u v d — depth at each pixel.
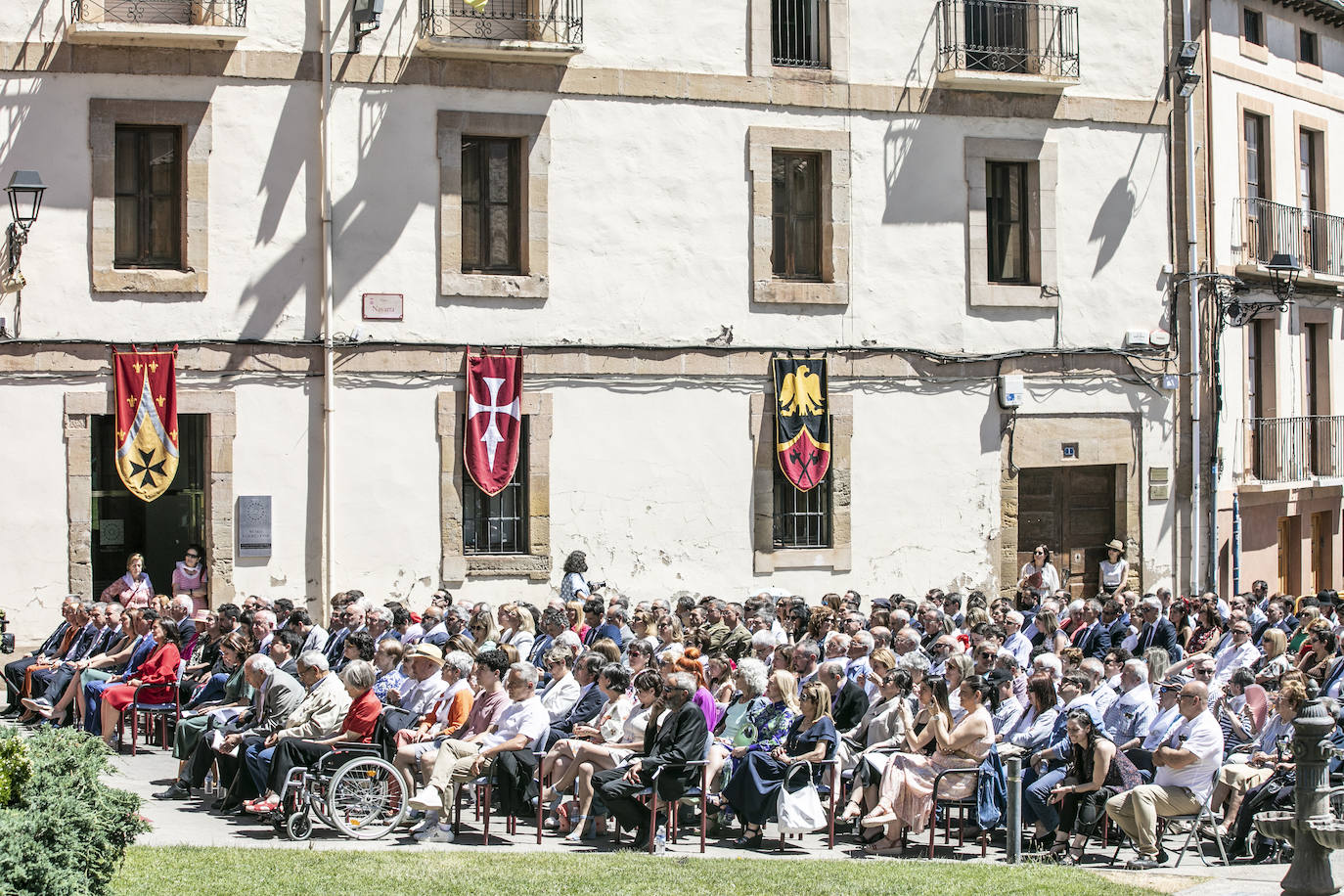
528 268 20.84
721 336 21.70
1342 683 14.88
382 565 20.22
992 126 23.12
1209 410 24.73
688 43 21.58
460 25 20.48
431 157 20.42
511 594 20.78
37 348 18.92
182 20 19.58
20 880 8.29
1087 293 23.77
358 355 20.09
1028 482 23.67
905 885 10.80
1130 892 10.80
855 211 22.34
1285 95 27.70
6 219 18.83
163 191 19.70
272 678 13.76
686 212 21.56
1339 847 10.27
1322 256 28.38
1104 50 23.91
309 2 19.97
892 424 22.56
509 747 12.85
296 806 12.68
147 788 14.52
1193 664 13.15
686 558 21.55
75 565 19.08
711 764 13.13
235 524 19.67
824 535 22.38
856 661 15.02
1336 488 29.23
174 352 19.34
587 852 12.32
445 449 20.47
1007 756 13.10
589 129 21.11
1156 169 24.28
